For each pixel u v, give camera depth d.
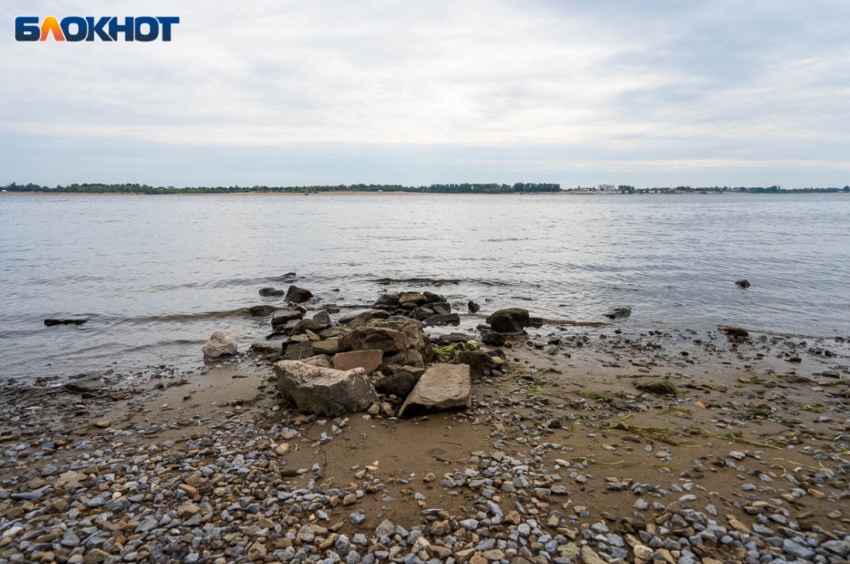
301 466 6.79
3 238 41.09
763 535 5.16
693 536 5.11
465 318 17.22
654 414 8.67
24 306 18.34
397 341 11.02
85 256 30.56
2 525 5.47
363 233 47.31
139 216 77.69
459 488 6.11
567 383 10.48
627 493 5.99
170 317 17.12
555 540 5.05
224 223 61.34
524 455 7.01
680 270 25.66
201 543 5.17
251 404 9.48
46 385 11.05
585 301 19.50
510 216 78.62
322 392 8.47
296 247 36.03
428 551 4.91
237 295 20.72
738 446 7.31
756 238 41.09
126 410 9.38
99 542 5.15
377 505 5.75
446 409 8.62
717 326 15.75
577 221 65.38
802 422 8.40
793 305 18.56
